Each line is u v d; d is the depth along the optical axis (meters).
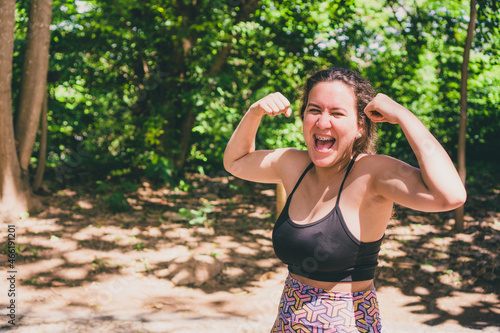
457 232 6.02
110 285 4.43
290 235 1.59
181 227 6.01
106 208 6.51
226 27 6.73
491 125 9.02
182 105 7.82
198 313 3.95
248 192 7.74
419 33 6.81
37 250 5.07
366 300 1.56
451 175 1.36
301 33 7.07
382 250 5.43
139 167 8.29
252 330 3.63
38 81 6.19
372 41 7.14
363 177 1.53
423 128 1.42
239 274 4.77
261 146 6.13
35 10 6.10
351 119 1.53
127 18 7.09
